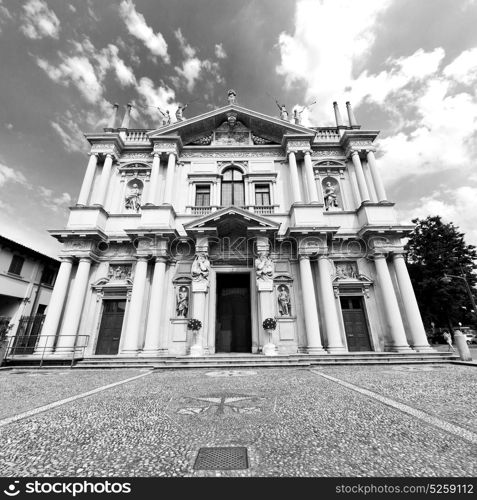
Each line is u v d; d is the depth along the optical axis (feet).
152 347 44.24
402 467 9.11
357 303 51.26
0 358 39.91
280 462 9.60
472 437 11.45
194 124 63.52
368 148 60.34
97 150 59.52
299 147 60.08
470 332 130.93
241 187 60.75
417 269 87.35
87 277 49.80
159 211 52.21
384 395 19.22
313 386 22.97
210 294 50.08
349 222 55.01
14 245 62.59
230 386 23.52
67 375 32.04
